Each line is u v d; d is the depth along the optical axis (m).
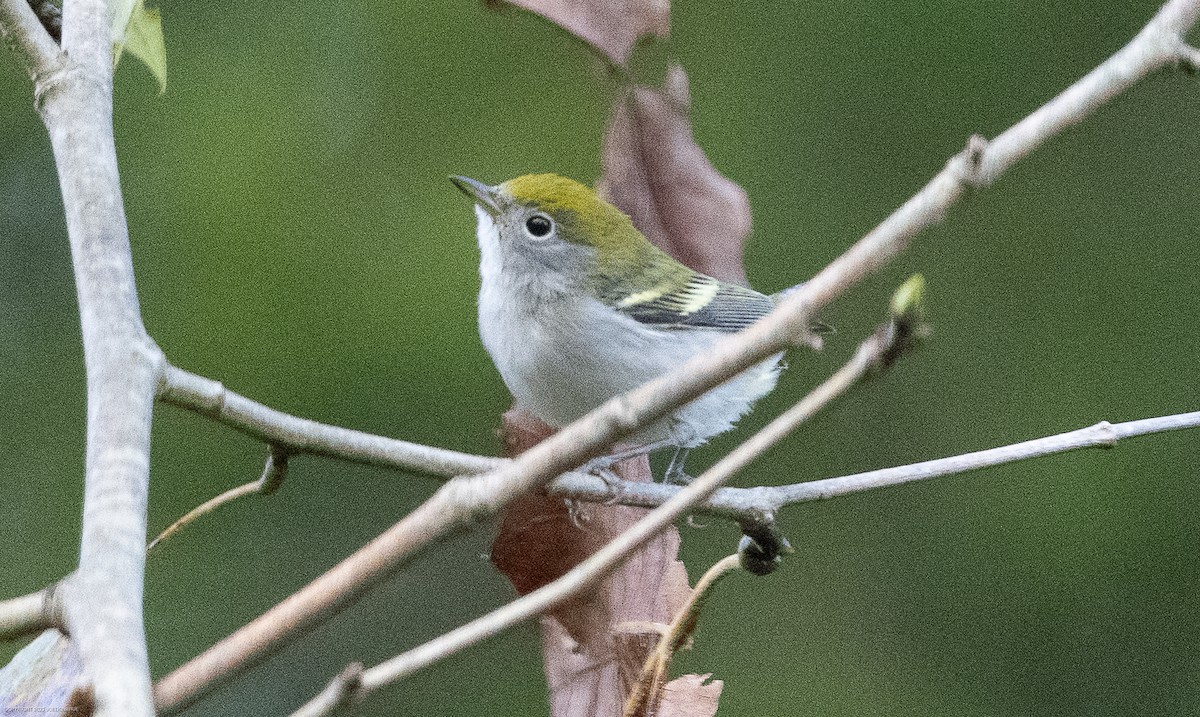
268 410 5.31
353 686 2.84
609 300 9.71
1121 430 5.96
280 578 10.88
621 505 6.11
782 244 12.05
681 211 6.40
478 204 9.77
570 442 2.96
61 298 11.32
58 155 4.88
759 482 11.89
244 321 11.02
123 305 4.55
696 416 9.03
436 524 2.98
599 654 5.56
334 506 11.22
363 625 11.05
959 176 2.64
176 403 5.11
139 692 3.14
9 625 3.55
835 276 2.69
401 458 5.54
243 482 11.14
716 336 10.02
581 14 6.20
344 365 10.99
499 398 10.98
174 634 10.59
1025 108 12.32
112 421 4.22
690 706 5.17
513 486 2.97
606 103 11.65
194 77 11.59
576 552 6.05
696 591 4.93
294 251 11.20
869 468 11.88
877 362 2.58
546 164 11.55
